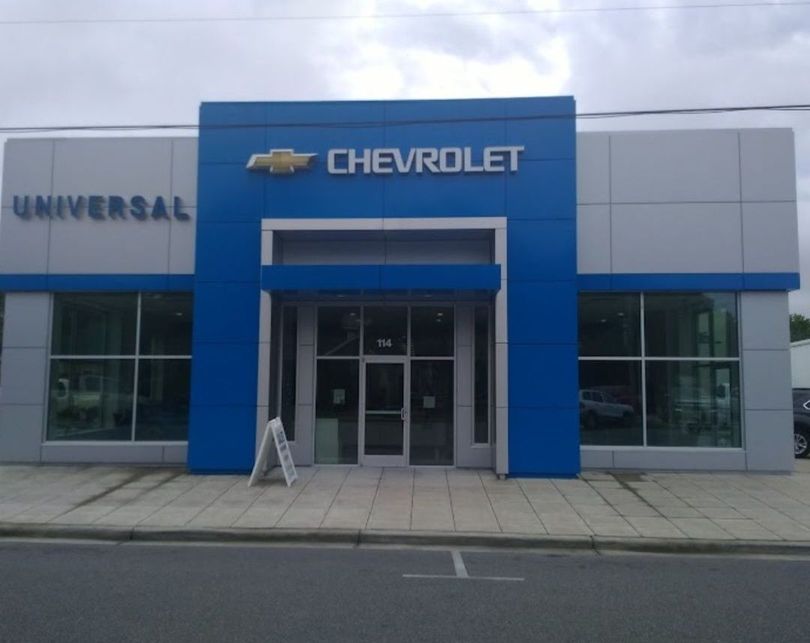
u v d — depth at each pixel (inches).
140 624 251.0
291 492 509.4
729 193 615.5
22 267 640.4
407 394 626.2
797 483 557.0
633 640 240.7
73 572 326.6
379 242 622.8
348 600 283.7
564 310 578.9
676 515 448.1
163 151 643.5
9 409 636.1
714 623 259.8
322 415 628.1
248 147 601.0
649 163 621.0
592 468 608.4
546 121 590.6
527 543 391.9
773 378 607.2
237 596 287.6
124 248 638.5
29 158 644.7
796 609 277.9
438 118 594.9
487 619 261.7
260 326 584.1
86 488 523.5
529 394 573.6
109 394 643.5
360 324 632.4
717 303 622.8
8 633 240.7
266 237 585.0
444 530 406.9
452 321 631.8
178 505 467.8
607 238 618.5
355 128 598.5
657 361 620.7
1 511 450.3
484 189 589.0
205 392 584.4
